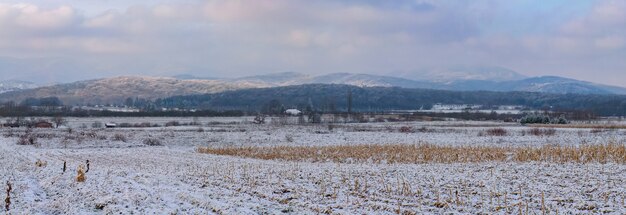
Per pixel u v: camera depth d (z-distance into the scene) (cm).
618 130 7200
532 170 2722
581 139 5731
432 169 2934
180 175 2755
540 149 3872
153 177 2622
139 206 1797
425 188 2189
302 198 1973
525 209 1705
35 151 4972
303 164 3538
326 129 8050
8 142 6091
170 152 4906
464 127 8512
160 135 6769
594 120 12838
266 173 2814
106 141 6100
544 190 2052
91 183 2361
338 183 2367
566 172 2591
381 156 3988
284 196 2020
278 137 6594
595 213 1617
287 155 4272
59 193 2116
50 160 3916
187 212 1702
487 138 6072
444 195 2009
